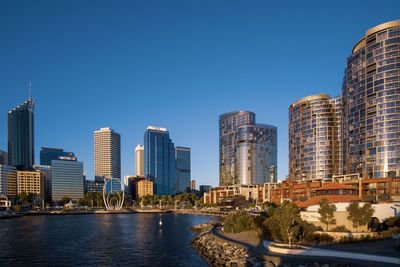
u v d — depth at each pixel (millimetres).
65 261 92688
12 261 93312
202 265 86062
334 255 72938
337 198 152625
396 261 65062
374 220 94875
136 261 91625
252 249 87875
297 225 88062
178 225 198625
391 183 194500
